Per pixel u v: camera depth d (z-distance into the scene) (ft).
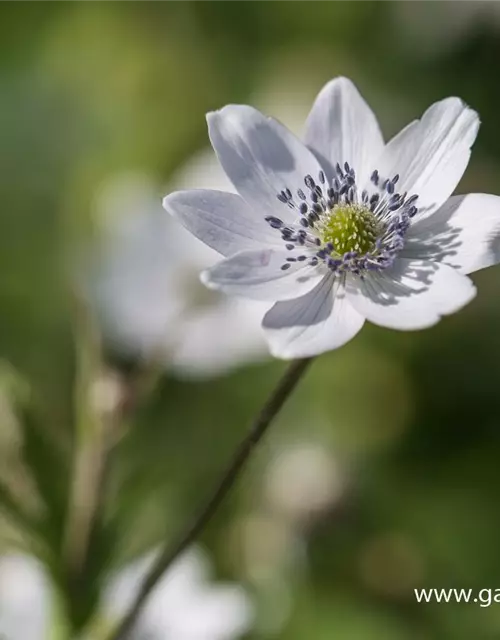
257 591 1.70
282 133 1.29
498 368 1.85
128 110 2.09
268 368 1.86
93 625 1.36
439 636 1.66
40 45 2.18
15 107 2.09
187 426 1.79
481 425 1.83
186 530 1.24
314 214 1.28
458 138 1.27
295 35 2.14
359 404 1.84
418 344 1.88
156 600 1.51
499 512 1.77
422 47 2.07
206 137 2.07
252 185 1.27
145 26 2.17
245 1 2.15
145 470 1.42
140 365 1.71
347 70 2.04
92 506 1.35
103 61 2.14
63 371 1.84
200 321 1.77
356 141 1.30
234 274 1.24
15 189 2.01
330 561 1.72
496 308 1.88
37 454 1.33
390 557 1.73
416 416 1.84
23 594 1.47
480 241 1.24
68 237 1.97
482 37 2.05
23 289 1.92
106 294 1.79
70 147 2.05
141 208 1.86
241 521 1.74
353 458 1.81
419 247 1.25
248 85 2.09
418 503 1.77
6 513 1.33
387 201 1.27
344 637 1.68
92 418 1.36
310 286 1.24
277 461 1.78
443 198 1.26
